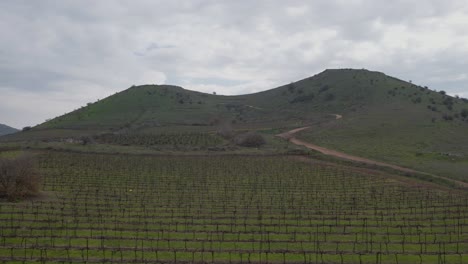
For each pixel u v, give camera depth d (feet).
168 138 340.18
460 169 218.59
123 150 267.59
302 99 615.57
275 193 160.66
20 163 142.00
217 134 365.40
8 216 116.67
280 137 348.79
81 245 95.45
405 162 240.12
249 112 583.17
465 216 125.08
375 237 106.11
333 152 277.64
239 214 127.85
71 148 264.72
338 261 89.30
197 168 212.84
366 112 469.16
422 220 122.01
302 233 108.37
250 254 92.48
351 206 140.36
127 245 96.63
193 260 87.81
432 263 88.69
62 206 131.44
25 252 87.04
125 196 149.38
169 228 110.63
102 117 536.42
